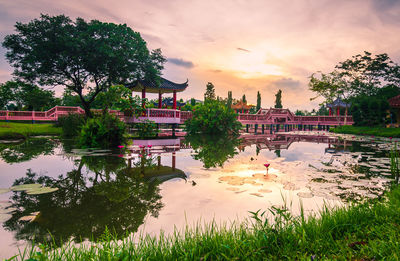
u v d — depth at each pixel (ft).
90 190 12.20
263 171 16.97
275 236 6.19
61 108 69.97
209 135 55.83
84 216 8.79
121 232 7.47
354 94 98.22
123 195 11.39
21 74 49.32
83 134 29.78
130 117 48.67
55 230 7.61
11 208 9.57
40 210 9.37
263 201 10.56
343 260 5.21
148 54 54.44
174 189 12.39
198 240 6.18
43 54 46.24
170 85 56.95
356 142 41.86
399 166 18.86
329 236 6.49
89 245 6.61
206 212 9.23
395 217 7.50
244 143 39.19
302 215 7.18
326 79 84.23
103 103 49.16
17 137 37.01
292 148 32.40
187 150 28.81
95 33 49.11
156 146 32.37
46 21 47.50
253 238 6.37
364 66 94.22
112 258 5.22
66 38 45.37
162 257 5.41
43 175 15.34
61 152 24.75
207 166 18.84
